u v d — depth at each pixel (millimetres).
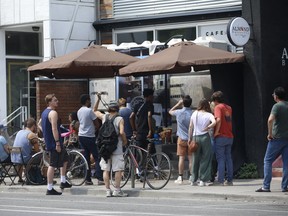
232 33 28625
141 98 33906
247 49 29547
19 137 29516
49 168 26875
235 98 29859
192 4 35156
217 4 34281
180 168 28094
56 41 37219
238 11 33438
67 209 21859
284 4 29562
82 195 26719
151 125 28922
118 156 25734
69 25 37625
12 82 40844
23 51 41344
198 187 26672
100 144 25562
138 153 27266
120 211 21125
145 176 26844
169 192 25344
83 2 38094
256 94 29375
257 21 29297
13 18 39000
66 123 36875
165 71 31766
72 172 28703
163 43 34281
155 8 36469
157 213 20438
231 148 29250
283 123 24188
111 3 37938
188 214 20156
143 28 37000
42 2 37469
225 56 28969
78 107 37188
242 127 29922
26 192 28281
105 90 36531
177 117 27906
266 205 22578
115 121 25516
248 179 29219
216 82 29859
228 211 20922
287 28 29625
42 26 39156
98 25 38250
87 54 31812
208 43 32312
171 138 32188
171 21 35844
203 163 26969
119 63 31703
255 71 29375
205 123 26719
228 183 27016
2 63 40281
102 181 28656
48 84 36625
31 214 20469
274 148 24297
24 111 40344
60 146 26719
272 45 29391
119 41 37875
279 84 29500
